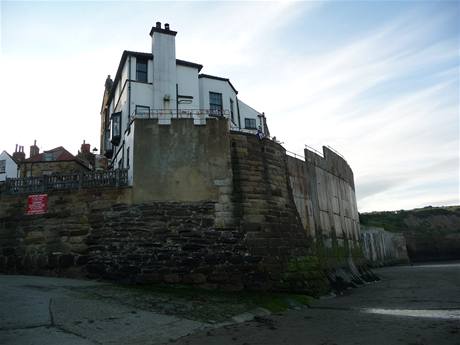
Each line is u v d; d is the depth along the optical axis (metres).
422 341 10.15
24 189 19.44
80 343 8.70
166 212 17.70
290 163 24.33
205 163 18.64
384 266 59.84
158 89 27.52
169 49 28.66
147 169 18.33
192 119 19.16
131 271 16.72
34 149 41.53
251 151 19.98
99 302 12.30
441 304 17.39
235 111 34.06
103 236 17.75
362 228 61.53
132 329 10.12
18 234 18.73
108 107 35.59
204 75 31.39
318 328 11.70
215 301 14.38
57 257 17.98
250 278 17.36
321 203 28.34
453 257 92.75
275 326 11.96
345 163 37.47
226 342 9.89
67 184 19.09
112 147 31.12
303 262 19.75
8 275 17.83
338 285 24.88
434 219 103.50
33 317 10.08
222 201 18.22
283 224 19.72
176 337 10.13
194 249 17.19
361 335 10.84
